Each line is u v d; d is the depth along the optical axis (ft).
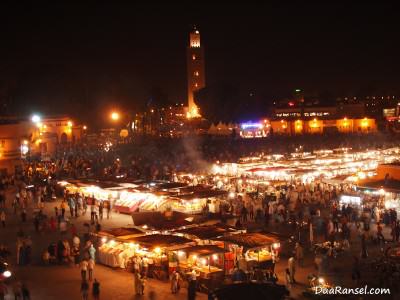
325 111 584.40
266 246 98.78
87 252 106.42
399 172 142.00
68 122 337.93
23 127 256.73
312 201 162.09
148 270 99.71
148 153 277.03
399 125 505.25
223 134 417.69
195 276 89.81
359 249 112.88
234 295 60.90
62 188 178.50
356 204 146.00
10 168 244.01
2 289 87.66
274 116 550.36
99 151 278.67
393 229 117.60
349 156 253.24
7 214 155.94
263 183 185.78
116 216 151.23
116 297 88.53
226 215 143.23
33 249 118.32
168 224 111.55
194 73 602.85
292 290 89.10
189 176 201.46
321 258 99.96
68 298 88.74
